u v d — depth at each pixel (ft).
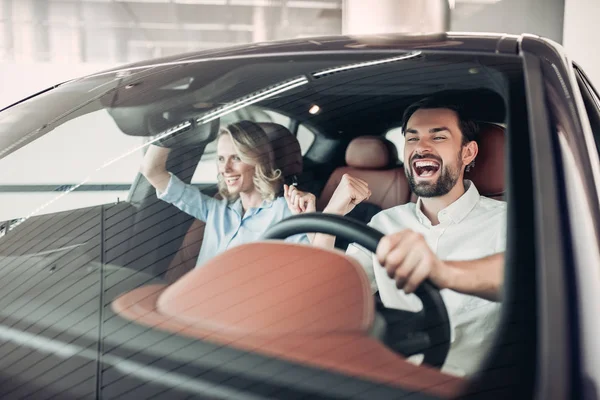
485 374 2.22
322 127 3.22
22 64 31.99
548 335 2.24
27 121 3.93
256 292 2.63
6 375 2.47
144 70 4.29
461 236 2.67
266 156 3.14
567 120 2.96
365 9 24.79
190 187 3.16
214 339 2.47
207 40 32.53
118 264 2.93
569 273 2.38
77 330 2.60
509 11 29.14
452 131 2.97
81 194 3.34
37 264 2.99
